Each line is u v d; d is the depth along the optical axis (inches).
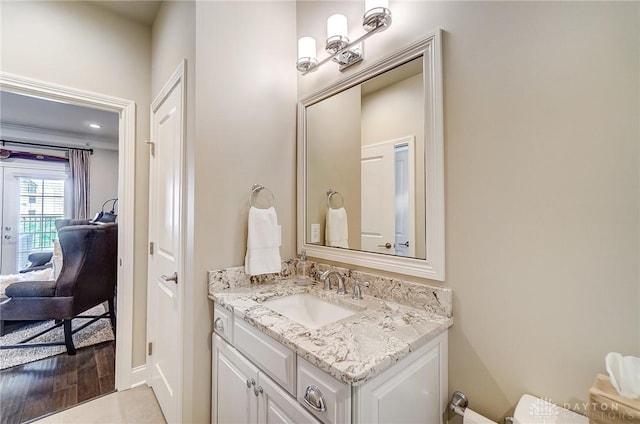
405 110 48.5
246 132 59.8
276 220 61.1
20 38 63.7
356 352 31.7
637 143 29.3
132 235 78.1
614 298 30.5
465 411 38.7
